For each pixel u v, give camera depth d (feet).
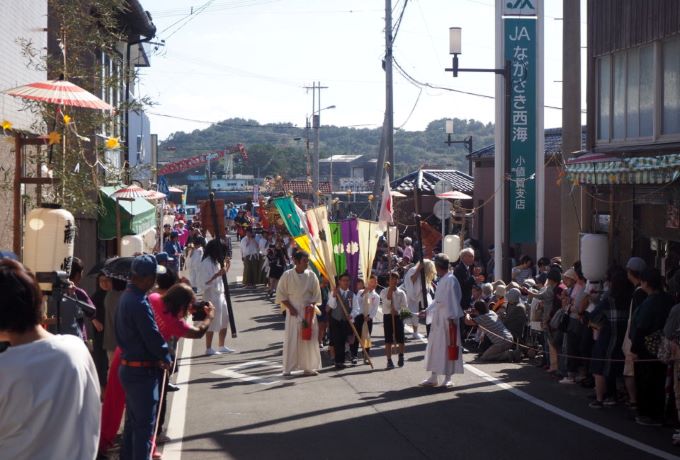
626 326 35.91
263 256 97.30
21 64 39.75
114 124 43.57
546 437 31.09
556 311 44.93
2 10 36.29
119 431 32.32
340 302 46.62
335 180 360.89
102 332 33.19
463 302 56.13
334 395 38.96
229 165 333.62
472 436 31.19
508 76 68.85
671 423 33.42
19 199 31.63
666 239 45.80
